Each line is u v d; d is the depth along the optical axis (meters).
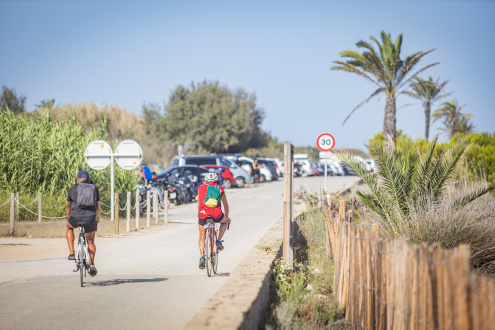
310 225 41.75
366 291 19.00
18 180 58.28
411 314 14.93
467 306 11.17
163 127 193.12
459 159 34.22
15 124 61.50
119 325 18.17
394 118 91.25
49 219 54.56
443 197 32.75
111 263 32.28
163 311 20.00
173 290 23.83
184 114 194.88
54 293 23.30
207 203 27.19
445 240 28.23
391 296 16.45
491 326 11.48
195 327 14.07
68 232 25.42
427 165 33.81
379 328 17.58
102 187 61.00
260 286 19.47
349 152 35.31
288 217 28.19
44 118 64.19
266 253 28.08
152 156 150.00
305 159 166.75
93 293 23.25
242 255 34.69
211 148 197.12
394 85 90.38
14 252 36.78
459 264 11.34
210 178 27.42
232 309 15.96
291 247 28.42
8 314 19.67
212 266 27.73
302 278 25.84
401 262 15.71
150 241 43.00
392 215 32.12
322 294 25.59
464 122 171.25
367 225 32.09
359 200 43.41
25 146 58.69
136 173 66.81
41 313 19.78
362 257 19.64
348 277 21.64
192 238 44.66
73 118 67.62
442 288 13.16
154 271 29.36
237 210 67.00
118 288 24.34
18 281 26.17
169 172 87.88
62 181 59.53
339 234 23.67
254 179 117.38
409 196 33.12
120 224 54.62
